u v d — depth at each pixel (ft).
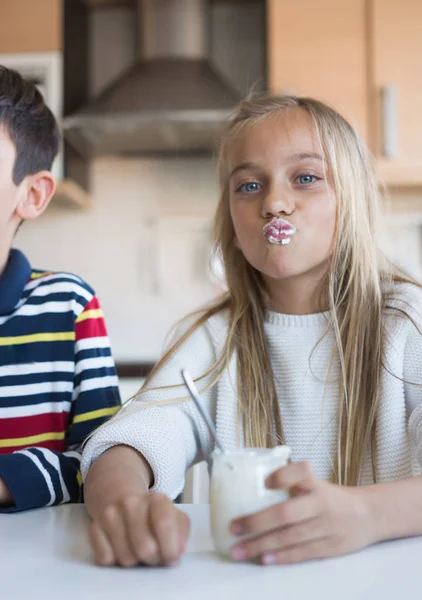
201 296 9.05
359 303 2.97
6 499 2.39
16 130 3.45
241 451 1.87
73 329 3.43
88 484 2.24
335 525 1.72
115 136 8.48
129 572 1.64
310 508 1.71
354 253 3.01
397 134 7.91
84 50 9.12
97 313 3.55
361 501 1.82
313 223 2.89
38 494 2.43
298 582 1.55
